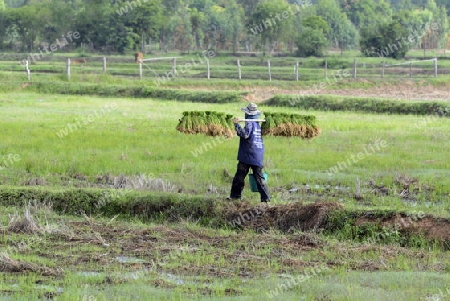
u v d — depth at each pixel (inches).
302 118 2679.6
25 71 5723.4
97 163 2133.4
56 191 1673.2
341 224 1480.1
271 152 2354.8
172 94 4507.9
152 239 1433.3
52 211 1616.6
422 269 1261.1
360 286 1155.9
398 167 2160.4
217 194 1761.8
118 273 1216.2
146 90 4574.3
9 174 1993.1
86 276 1193.4
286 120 2655.0
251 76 5836.6
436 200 1777.8
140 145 2479.1
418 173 2073.1
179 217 1578.5
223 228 1533.0
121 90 4611.2
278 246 1393.9
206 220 1562.5
